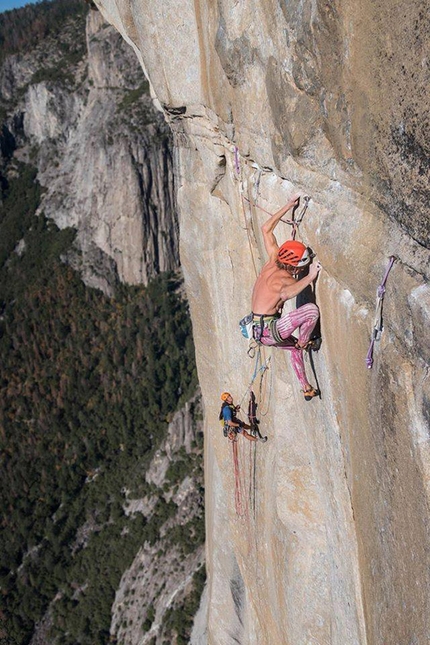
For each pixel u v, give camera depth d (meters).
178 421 75.25
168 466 73.88
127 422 84.25
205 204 11.04
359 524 5.85
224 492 13.70
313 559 8.72
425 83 3.77
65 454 83.44
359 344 5.28
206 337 12.79
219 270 11.14
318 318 6.31
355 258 5.07
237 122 7.86
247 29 6.49
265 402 9.86
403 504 4.68
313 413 7.11
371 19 4.17
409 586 4.69
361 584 6.08
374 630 5.62
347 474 6.16
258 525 11.18
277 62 5.87
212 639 16.64
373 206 4.96
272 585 10.60
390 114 4.23
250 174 8.35
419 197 4.12
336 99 5.00
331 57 4.86
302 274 6.65
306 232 6.45
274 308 6.53
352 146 4.93
